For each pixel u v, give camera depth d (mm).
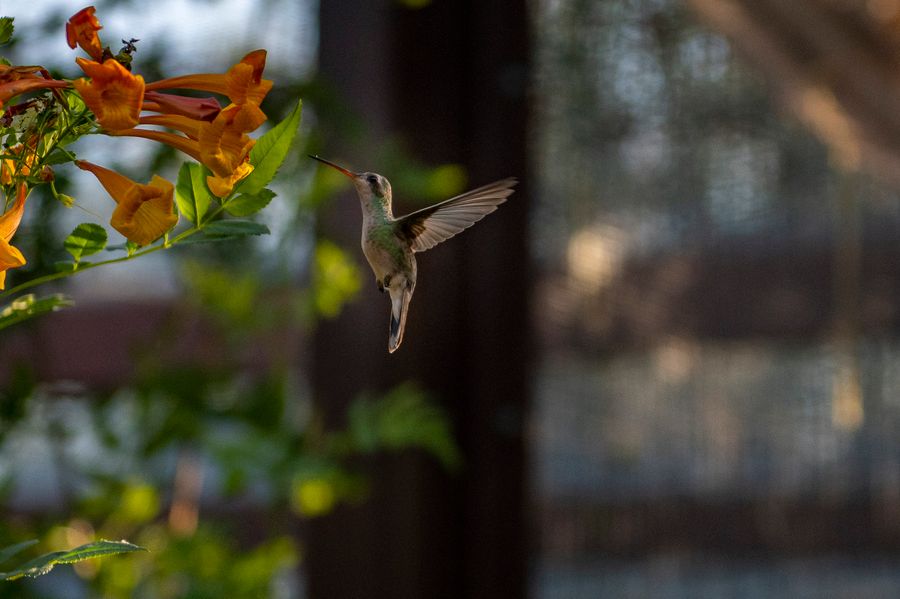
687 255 3381
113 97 2053
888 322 3404
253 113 2090
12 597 2482
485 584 3283
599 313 3365
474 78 3289
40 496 2920
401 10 3166
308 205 2910
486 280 3299
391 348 2482
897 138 3369
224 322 3094
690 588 3418
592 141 3369
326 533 3227
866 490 3457
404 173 3004
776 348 3430
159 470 2955
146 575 2844
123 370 3014
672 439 3420
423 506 3205
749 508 3443
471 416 3307
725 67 3371
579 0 3375
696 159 3371
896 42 3246
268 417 2822
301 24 3123
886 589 3447
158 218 2090
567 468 3395
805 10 3205
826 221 3408
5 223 2076
